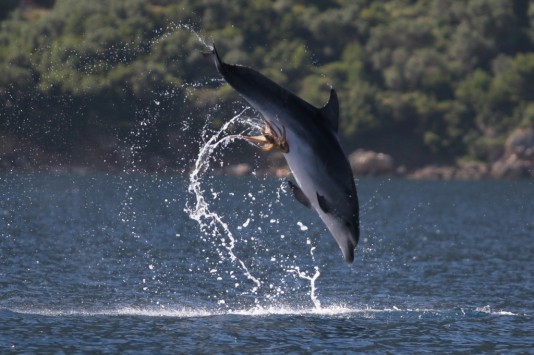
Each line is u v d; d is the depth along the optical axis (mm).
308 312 81562
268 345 66812
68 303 84375
